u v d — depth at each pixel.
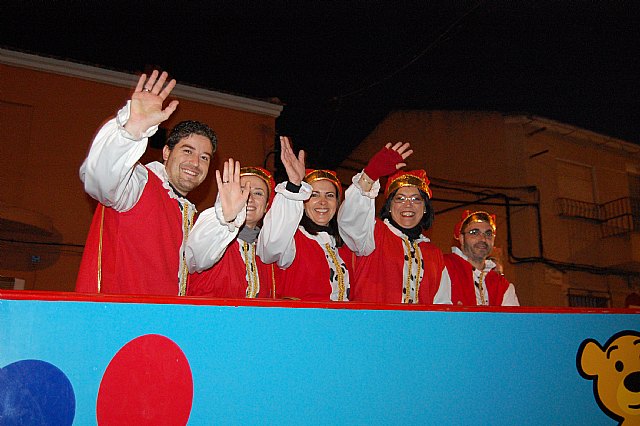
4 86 11.84
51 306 2.13
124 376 2.19
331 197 4.23
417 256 4.38
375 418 2.57
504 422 2.84
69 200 12.16
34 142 11.99
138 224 3.17
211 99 12.77
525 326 2.99
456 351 2.79
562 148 18.47
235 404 2.34
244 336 2.39
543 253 17.23
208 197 11.28
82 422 2.11
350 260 4.32
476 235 5.04
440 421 2.70
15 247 11.80
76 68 12.27
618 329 3.22
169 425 2.23
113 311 2.21
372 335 2.62
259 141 13.17
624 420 3.14
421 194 4.49
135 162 2.90
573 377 3.05
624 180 19.41
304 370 2.47
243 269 3.71
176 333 2.29
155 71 3.00
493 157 17.69
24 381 2.06
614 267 18.53
